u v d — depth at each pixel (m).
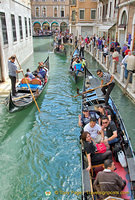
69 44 31.03
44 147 6.12
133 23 15.91
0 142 6.30
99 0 28.00
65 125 7.32
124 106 8.63
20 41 16.19
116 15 20.62
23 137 6.59
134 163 4.42
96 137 5.06
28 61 18.53
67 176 5.05
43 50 25.77
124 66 10.56
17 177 4.98
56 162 5.51
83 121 6.05
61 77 13.39
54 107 8.74
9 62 7.90
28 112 8.15
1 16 11.07
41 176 5.03
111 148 5.06
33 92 8.99
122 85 10.30
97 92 8.51
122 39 19.23
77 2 32.31
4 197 4.43
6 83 10.66
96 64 17.42
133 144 6.18
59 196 4.48
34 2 48.25
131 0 15.77
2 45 10.60
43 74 11.14
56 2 48.28
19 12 15.85
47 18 49.12
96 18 32.44
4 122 7.41
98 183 3.69
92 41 23.09
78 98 9.73
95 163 4.52
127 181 4.22
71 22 37.66
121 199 3.48
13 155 5.75
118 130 5.67
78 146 6.17
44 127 7.19
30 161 5.54
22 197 4.45
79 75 12.20
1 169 5.21
